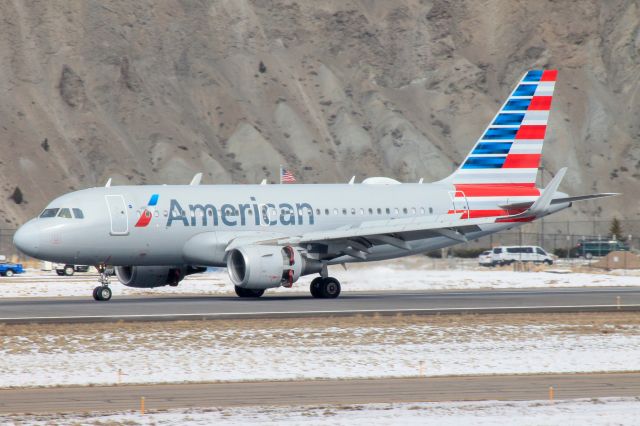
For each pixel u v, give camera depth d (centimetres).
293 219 19650
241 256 18312
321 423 7269
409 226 18688
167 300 18488
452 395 8700
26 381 9506
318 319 14450
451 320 14400
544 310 15938
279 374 9919
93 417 7612
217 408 7994
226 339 12262
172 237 18512
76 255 17975
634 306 16650
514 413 7712
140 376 9775
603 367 10450
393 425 7212
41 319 14325
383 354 11188
